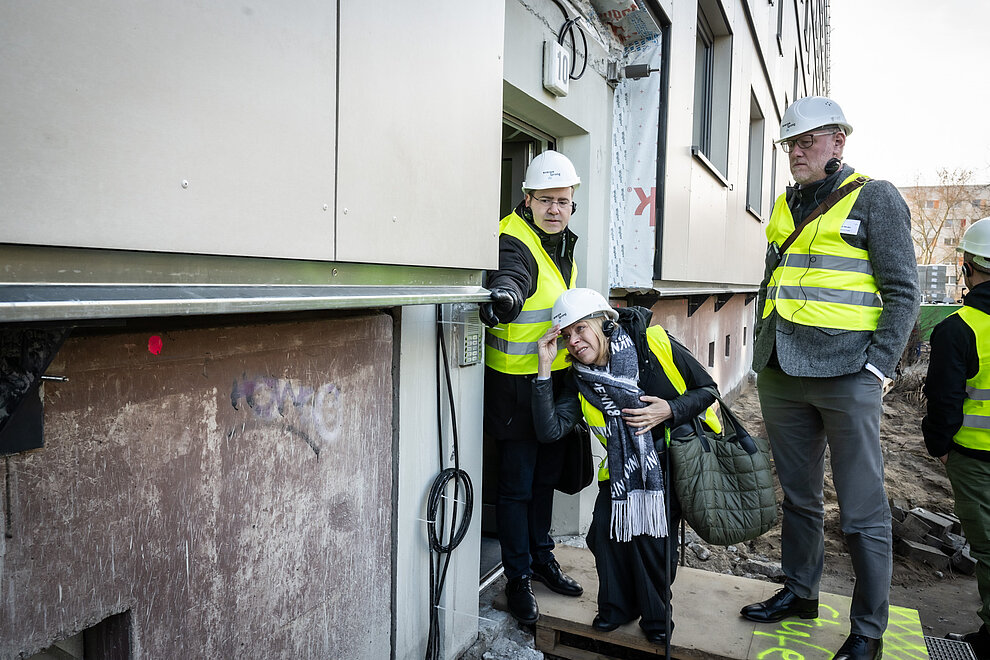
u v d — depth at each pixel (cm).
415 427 249
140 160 110
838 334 272
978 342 329
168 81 114
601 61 421
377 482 227
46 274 100
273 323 177
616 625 295
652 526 271
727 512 269
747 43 910
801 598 305
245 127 130
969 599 423
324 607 203
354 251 165
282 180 140
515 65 307
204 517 158
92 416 131
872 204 271
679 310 648
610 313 279
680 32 526
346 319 206
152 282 117
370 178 170
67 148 99
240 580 170
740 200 920
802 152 290
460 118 214
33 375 112
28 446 119
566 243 314
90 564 132
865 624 273
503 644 297
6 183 92
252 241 133
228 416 163
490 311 252
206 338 156
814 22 2186
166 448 147
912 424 872
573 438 316
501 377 296
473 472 290
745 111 920
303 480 191
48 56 95
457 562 282
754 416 902
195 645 158
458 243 217
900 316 263
